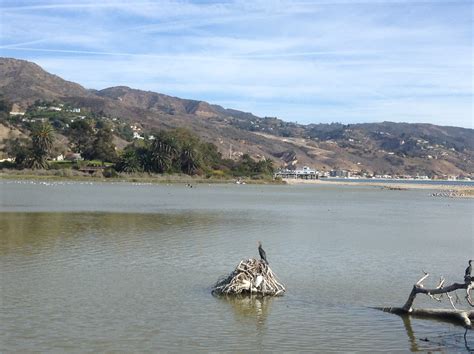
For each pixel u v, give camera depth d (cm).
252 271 2897
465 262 4009
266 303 2691
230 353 1988
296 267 3659
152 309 2511
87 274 3206
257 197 12719
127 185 17288
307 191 18138
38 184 15550
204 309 2544
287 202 11062
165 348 2012
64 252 3919
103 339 2080
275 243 4769
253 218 7119
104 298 2677
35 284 2908
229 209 8556
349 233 5688
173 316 2414
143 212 7450
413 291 2539
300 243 4809
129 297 2712
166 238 4850
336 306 2669
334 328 2316
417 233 5878
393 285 3175
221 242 4709
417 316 2522
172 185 18462
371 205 11044
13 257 3653
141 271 3350
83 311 2434
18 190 12244
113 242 4500
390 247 4712
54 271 3253
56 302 2566
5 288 2795
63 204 8425
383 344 2136
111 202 9244
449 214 8956
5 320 2262
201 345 2059
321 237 5278
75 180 18612
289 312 2539
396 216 8256
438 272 3603
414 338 2211
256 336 2183
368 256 4181
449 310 2495
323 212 8619
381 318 2480
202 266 3566
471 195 17212
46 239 4525
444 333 2283
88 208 7806
